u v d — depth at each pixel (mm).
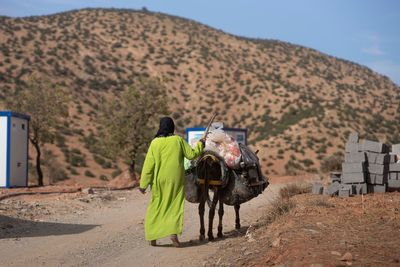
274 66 107938
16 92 67625
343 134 69438
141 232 12562
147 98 35688
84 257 9672
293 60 113375
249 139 73812
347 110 77625
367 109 83875
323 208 12148
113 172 54562
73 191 23375
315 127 70875
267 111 83375
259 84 94000
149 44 108875
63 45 94875
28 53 86062
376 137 70812
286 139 68312
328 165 36594
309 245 7926
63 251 10242
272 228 10242
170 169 10352
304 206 12570
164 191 10414
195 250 9945
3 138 26719
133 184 30859
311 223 9914
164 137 10492
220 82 96250
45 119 33812
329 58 123000
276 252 7949
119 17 120188
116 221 14961
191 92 92750
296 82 99812
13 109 33875
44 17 112312
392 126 76062
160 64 100312
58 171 49156
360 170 16594
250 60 109625
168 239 11539
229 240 10773
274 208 12969
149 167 10383
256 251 8680
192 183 11266
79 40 100875
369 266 6695
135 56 102500
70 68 87625
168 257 9430
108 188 26859
